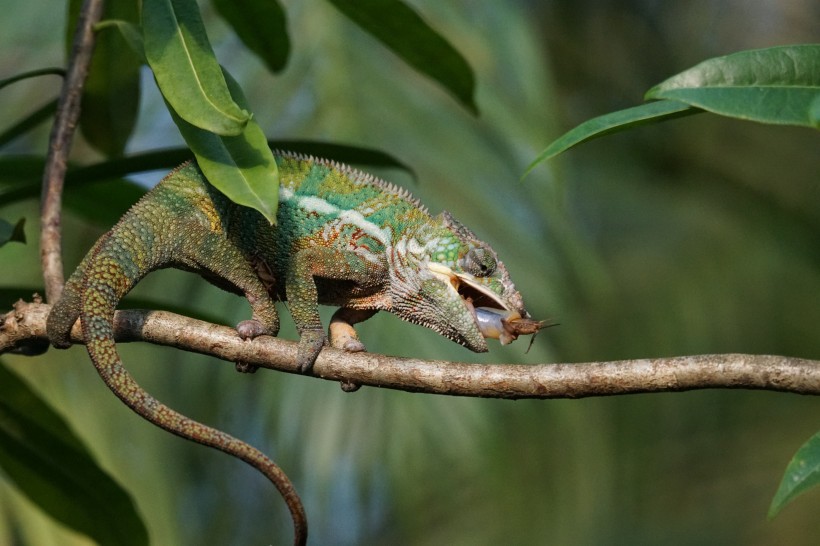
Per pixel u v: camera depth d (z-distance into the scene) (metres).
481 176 7.90
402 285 4.62
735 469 9.88
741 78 3.15
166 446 8.19
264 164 3.66
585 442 9.07
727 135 10.83
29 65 7.86
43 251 4.31
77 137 7.34
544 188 8.02
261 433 8.04
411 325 7.36
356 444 7.70
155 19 3.78
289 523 10.18
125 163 4.64
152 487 7.80
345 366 3.89
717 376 3.29
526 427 8.61
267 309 4.27
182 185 4.33
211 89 3.64
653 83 10.65
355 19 5.21
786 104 3.11
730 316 9.78
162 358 8.21
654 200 10.29
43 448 4.72
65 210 5.20
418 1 8.11
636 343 9.50
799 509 9.35
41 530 7.05
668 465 9.94
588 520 9.07
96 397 7.75
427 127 7.89
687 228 10.18
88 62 4.61
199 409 8.07
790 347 9.92
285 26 5.46
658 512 9.65
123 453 7.78
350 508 8.74
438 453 7.81
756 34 10.91
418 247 4.62
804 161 10.98
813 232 10.67
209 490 9.81
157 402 3.84
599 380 3.43
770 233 10.46
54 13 7.95
